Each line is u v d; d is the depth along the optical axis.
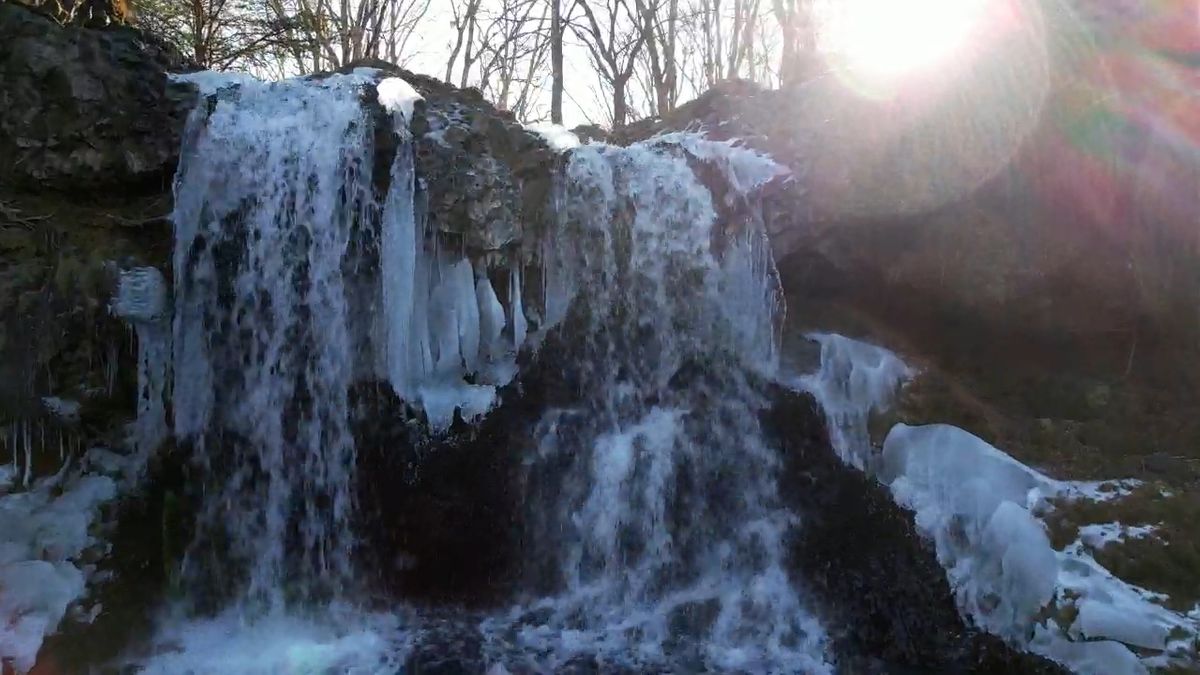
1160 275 6.70
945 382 7.07
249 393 6.53
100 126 6.55
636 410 7.11
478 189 6.97
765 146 7.82
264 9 16.42
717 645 5.88
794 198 7.43
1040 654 5.39
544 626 6.04
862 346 7.21
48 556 5.59
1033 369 7.20
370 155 6.79
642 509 6.62
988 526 5.95
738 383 7.09
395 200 6.73
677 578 6.44
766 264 7.39
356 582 6.31
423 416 6.55
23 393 5.77
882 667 5.61
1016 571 5.68
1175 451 6.50
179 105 6.91
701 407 7.04
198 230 6.62
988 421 6.80
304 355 6.62
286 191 6.81
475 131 7.26
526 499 6.55
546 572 6.41
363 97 7.02
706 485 6.75
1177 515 5.98
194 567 6.06
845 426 6.79
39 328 5.83
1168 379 6.80
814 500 6.51
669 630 6.01
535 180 7.35
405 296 6.66
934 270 7.26
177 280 6.45
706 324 7.33
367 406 6.55
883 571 6.05
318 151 6.86
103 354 6.10
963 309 7.27
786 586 6.23
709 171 7.58
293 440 6.53
